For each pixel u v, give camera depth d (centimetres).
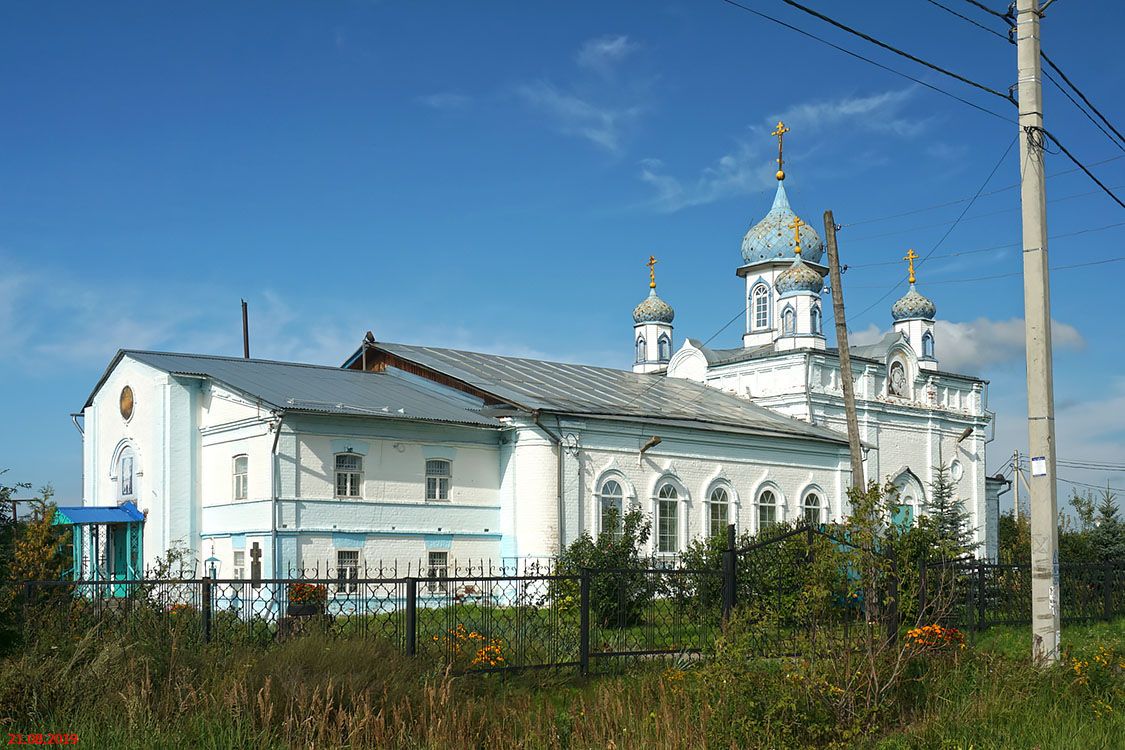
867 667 1327
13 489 1556
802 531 1497
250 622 1548
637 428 3847
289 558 3098
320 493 3192
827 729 1239
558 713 1395
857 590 1420
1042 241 1822
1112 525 4878
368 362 4284
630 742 1230
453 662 1487
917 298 6159
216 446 3434
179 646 1358
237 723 1176
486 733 1270
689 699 1345
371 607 2931
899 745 1230
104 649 1296
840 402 5197
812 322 5391
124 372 3753
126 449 3725
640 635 1831
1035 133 1838
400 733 1192
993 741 1252
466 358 4278
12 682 1216
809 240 5962
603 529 3697
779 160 6172
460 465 3534
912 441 5456
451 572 3444
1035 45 1850
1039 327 1803
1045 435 1783
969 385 5903
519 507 3566
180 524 3462
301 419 3172
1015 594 2395
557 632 1681
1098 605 2578
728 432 4131
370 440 3316
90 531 3706
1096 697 1454
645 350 6384
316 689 1208
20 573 3206
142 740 1138
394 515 3334
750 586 1875
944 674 1479
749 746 1225
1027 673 1501
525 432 3581
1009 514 6588
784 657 1361
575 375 4538
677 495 3962
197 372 3528
